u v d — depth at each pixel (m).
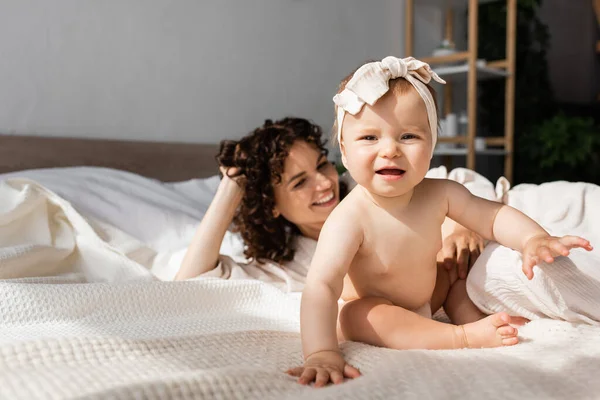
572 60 4.80
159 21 2.21
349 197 0.82
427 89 0.74
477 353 0.68
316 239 1.33
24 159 1.75
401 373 0.61
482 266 0.87
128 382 0.59
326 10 2.96
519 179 3.92
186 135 2.33
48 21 1.89
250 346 0.79
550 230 1.04
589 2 4.80
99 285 0.92
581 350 0.68
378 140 0.72
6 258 1.10
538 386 0.55
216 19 2.42
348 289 0.87
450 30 3.69
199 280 1.00
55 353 0.66
